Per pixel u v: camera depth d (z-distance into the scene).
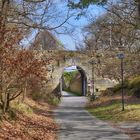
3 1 16.41
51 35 24.25
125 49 38.03
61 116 31.38
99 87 67.56
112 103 38.31
